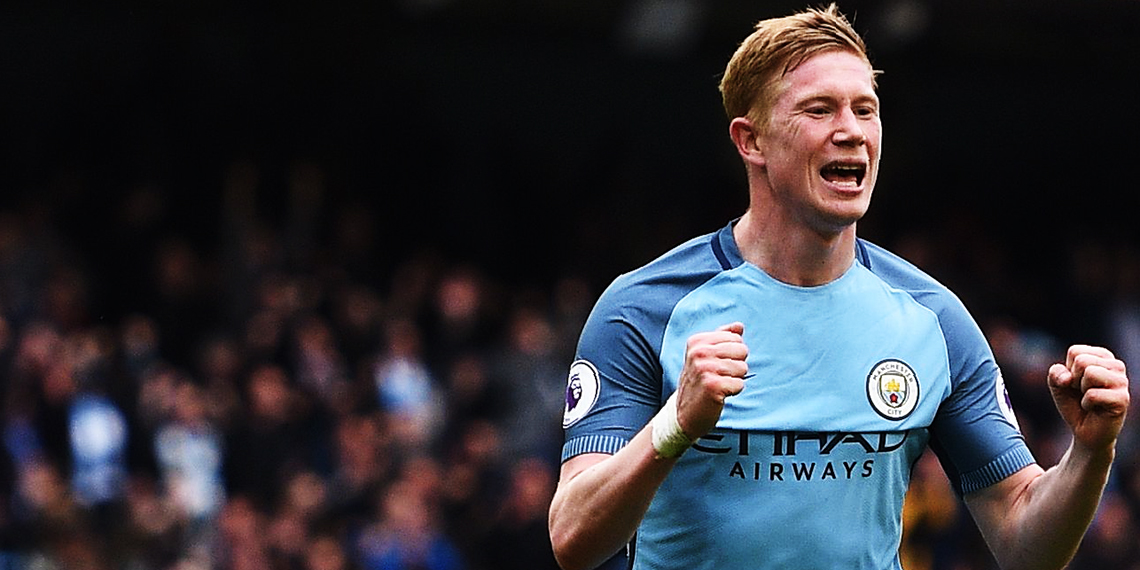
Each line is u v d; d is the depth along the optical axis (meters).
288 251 34.09
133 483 28.47
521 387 33.53
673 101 44.50
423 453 31.86
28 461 27.75
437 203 38.66
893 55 43.62
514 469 32.56
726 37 42.03
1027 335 40.38
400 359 32.97
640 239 41.31
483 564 31.33
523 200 40.19
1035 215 46.78
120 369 29.45
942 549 33.50
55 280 31.27
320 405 30.97
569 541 10.20
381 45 39.03
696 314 10.74
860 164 10.42
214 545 28.55
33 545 27.09
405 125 38.72
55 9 38.06
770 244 10.77
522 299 36.91
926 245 42.34
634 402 10.77
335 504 29.92
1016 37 43.41
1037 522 10.54
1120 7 40.03
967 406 11.02
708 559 10.61
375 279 36.78
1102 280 44.06
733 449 10.52
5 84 37.50
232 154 35.47
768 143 10.59
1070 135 48.00
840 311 10.74
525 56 43.41
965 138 46.72
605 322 10.90
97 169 33.69
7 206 34.28
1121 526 34.66
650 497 9.87
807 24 10.58
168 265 32.53
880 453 10.67
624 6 40.78
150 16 38.62
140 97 35.19
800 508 10.52
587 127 44.03
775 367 10.62
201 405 29.86
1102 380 9.91
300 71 37.78
